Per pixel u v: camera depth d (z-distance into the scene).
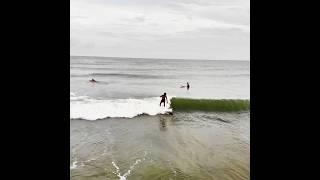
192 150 9.11
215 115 15.27
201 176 7.02
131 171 7.22
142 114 14.79
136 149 9.08
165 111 15.41
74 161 7.88
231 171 7.38
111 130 11.55
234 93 26.27
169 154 8.63
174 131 11.62
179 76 40.09
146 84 29.86
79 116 13.57
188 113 15.57
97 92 22.48
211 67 61.28
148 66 57.00
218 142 10.07
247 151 9.09
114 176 6.89
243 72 50.28
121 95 21.08
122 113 14.49
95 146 9.32
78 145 9.40
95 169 7.31
